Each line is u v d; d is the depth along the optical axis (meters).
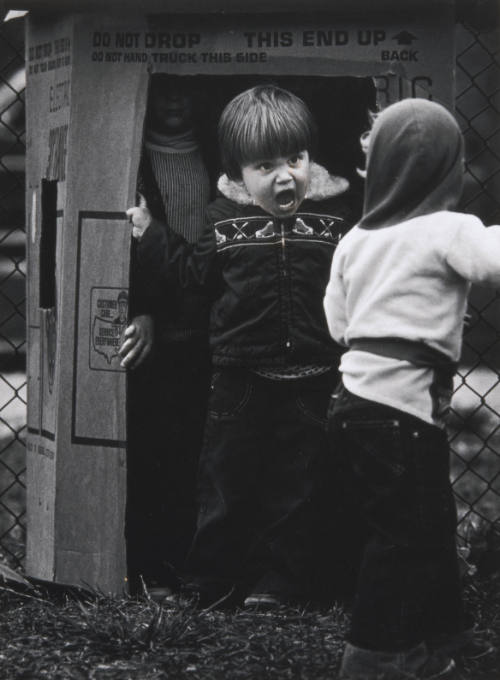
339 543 4.27
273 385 4.22
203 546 4.30
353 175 4.35
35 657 3.76
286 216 4.22
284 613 4.16
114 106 4.29
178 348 4.55
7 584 4.54
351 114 4.36
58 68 4.45
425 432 3.33
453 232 3.33
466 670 3.59
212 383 4.34
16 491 7.01
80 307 4.38
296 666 3.57
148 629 3.86
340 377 4.28
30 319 4.78
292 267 4.16
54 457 4.49
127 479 4.41
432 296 3.35
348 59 4.19
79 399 4.40
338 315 3.61
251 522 4.32
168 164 4.46
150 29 4.25
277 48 4.21
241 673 3.56
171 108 4.45
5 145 11.84
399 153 3.42
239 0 4.18
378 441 3.33
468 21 4.40
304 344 4.15
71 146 4.34
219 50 4.23
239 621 4.07
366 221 3.49
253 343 4.17
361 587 3.39
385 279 3.38
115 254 4.32
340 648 3.74
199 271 4.25
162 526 4.62
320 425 4.21
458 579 3.43
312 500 4.11
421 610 3.34
